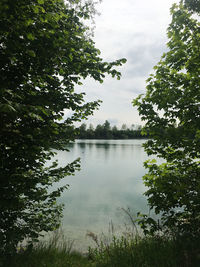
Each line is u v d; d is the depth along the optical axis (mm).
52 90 3596
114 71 3453
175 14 3867
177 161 4062
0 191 2557
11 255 2926
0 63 2482
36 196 3254
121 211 8719
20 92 2775
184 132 3607
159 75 4129
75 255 4039
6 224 2938
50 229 3695
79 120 4184
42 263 3121
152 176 4324
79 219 7648
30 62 2824
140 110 4238
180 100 3713
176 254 2869
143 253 3180
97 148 61188
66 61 2932
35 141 2801
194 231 3268
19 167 3219
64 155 39312
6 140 2654
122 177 17500
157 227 3895
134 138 166125
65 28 3314
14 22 2117
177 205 3666
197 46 3730
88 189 13023
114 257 3268
